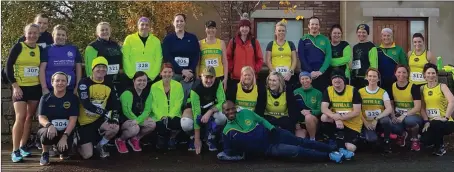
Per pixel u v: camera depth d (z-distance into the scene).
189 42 6.29
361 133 5.90
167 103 5.91
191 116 5.88
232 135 5.31
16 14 8.87
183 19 6.29
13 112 6.76
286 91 5.82
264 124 5.41
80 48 9.15
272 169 5.06
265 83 6.29
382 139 5.96
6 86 6.77
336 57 6.56
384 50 6.65
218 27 10.95
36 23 6.08
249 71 5.72
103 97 5.53
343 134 5.81
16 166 5.21
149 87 6.05
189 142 6.26
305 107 6.09
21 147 5.63
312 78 6.33
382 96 5.93
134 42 6.17
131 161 5.44
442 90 5.82
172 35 6.31
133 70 6.13
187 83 6.20
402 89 6.06
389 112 5.81
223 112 5.34
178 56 6.25
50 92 5.35
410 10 11.08
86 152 5.52
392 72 6.59
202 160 5.49
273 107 5.82
